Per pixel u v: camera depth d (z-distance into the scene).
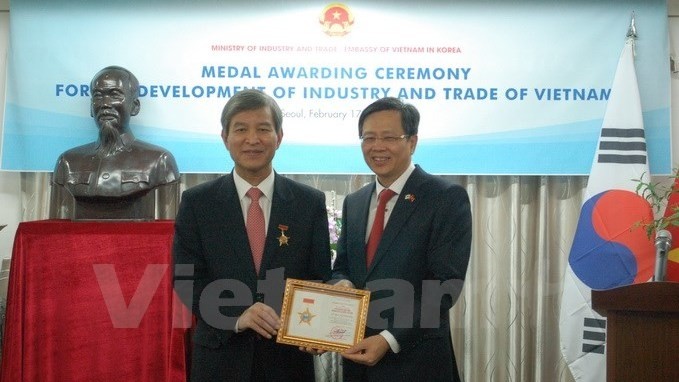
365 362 1.88
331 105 3.34
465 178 3.46
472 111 3.34
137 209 2.96
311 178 3.46
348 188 3.46
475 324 3.45
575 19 3.33
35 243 2.75
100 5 3.33
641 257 3.02
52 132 3.32
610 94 3.25
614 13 3.32
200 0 3.34
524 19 3.33
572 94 3.33
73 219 2.95
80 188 2.89
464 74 3.34
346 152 3.34
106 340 2.76
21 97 3.31
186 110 3.34
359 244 2.10
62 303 2.75
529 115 3.33
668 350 1.89
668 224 2.66
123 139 3.00
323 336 1.91
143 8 3.34
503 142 3.33
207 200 2.04
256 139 1.96
